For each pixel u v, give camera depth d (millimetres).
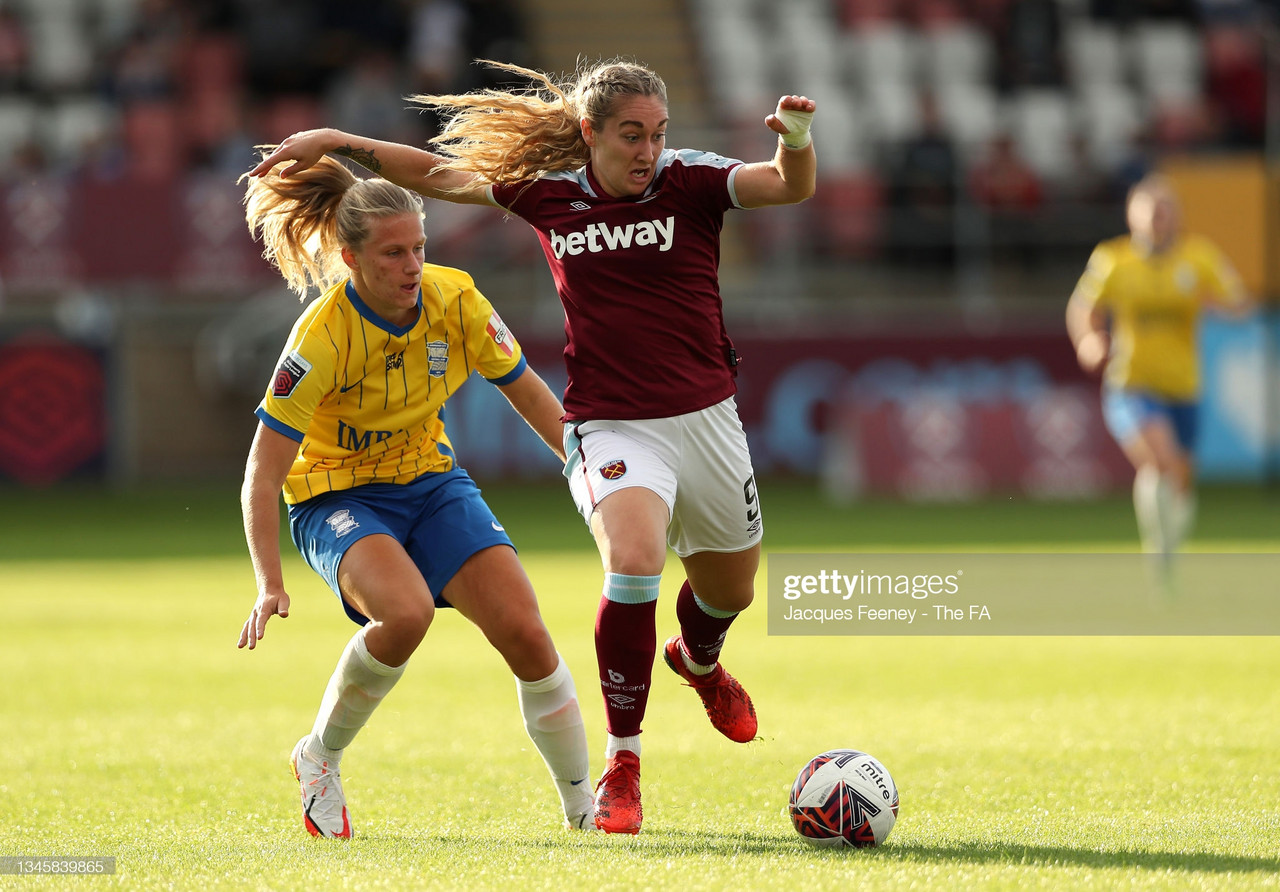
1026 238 74812
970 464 67750
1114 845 14703
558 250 17375
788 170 16453
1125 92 86125
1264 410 69562
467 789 18312
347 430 16422
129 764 19938
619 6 88125
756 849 14695
